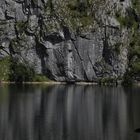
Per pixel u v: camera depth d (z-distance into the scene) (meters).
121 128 119.56
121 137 108.69
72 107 162.62
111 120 132.00
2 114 141.88
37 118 134.88
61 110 153.50
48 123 126.69
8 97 196.50
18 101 179.75
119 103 176.38
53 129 118.00
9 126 121.38
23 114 142.50
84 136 110.06
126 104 172.62
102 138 108.06
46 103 175.00
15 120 130.75
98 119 134.00
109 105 169.38
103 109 156.50
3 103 171.50
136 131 115.50
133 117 137.12
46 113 145.50
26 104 169.62
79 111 151.12
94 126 122.44
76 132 114.50
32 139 106.69
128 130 116.81
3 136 109.44
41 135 110.88
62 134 112.12
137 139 106.69
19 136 109.44
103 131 115.75
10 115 139.88
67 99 193.25
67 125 123.81
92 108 159.50
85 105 169.38
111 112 148.38
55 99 192.12
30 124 124.69
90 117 137.50
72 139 107.06
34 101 181.25
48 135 110.88
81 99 193.75
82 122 128.88
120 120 132.00
